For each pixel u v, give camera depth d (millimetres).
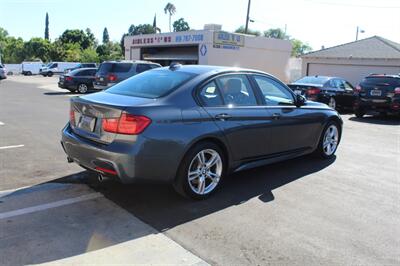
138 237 3990
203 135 4859
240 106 5457
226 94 5371
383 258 3701
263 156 5855
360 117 14625
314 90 15086
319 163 7016
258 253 3730
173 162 4629
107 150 4406
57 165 6402
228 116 5195
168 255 3656
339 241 4012
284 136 6113
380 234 4199
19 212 4508
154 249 3760
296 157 7039
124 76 19281
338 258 3676
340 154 7793
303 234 4145
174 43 30188
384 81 13867
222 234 4102
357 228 4332
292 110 6270
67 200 4914
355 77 26047
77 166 6359
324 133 7121
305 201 5098
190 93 4961
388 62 24375
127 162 4344
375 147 8625
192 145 4801
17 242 3809
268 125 5754
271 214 4645
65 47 82750
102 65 19734
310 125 6633
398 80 13711
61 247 3742
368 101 14039
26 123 10445
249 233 4137
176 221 4391
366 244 3965
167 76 5340
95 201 4902
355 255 3740
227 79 5473
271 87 6125
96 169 4691
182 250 3756
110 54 82438
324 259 3650
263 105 5805
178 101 4809
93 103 4691
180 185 4820
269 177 6094
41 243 3803
